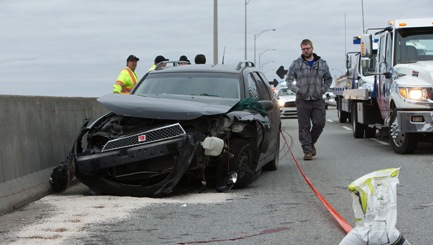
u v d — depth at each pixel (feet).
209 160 29.01
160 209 25.64
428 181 32.71
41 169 30.48
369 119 58.49
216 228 22.26
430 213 24.50
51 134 32.50
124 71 45.60
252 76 35.81
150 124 28.66
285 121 99.19
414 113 44.86
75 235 21.13
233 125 29.22
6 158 26.66
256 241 20.38
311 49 43.19
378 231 15.75
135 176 28.60
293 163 42.68
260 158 33.24
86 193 30.12
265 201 27.50
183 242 20.27
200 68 34.91
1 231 21.70
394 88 47.06
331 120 100.89
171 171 27.66
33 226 22.45
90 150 28.50
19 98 28.86
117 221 23.35
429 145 55.06
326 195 29.17
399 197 28.07
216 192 29.81
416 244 19.75
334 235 21.08
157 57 51.11
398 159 43.29
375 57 59.21
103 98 30.07
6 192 25.79
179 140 27.14
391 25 50.65
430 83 44.68
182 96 31.65
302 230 21.88
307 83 43.29
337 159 44.21
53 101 33.42
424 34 49.24
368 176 16.12
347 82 80.84
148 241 20.40
